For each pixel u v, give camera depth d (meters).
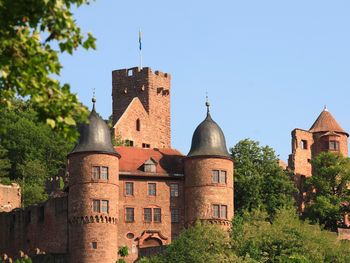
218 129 136.25
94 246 127.00
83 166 128.62
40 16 33.72
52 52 33.94
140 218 132.75
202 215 131.88
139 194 133.38
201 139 134.75
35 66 33.75
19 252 137.12
